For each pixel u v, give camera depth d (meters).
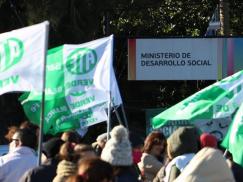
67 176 13.55
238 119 17.05
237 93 20.06
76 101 19.95
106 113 21.61
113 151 13.26
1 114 41.50
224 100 20.09
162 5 55.97
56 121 20.09
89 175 10.13
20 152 16.88
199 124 23.14
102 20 49.78
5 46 16.94
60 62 19.94
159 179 16.72
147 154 18.94
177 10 59.12
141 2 49.50
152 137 19.00
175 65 40.66
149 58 40.66
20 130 17.14
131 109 43.22
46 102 20.03
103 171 10.16
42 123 16.16
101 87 19.77
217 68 40.66
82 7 43.16
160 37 40.53
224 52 40.53
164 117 21.00
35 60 16.70
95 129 43.44
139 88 49.28
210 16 59.09
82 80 19.89
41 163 16.08
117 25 55.84
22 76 16.72
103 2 44.38
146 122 38.38
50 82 19.98
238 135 16.92
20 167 16.70
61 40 42.03
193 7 59.34
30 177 15.11
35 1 40.12
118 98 20.77
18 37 16.84
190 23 59.78
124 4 48.56
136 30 57.44
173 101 51.25
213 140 15.20
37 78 16.64
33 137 17.06
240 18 61.09
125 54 47.00
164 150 19.11
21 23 41.81
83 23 43.47
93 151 14.92
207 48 40.62
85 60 19.89
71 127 20.19
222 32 48.53
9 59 16.88
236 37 40.41
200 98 20.55
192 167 11.36
